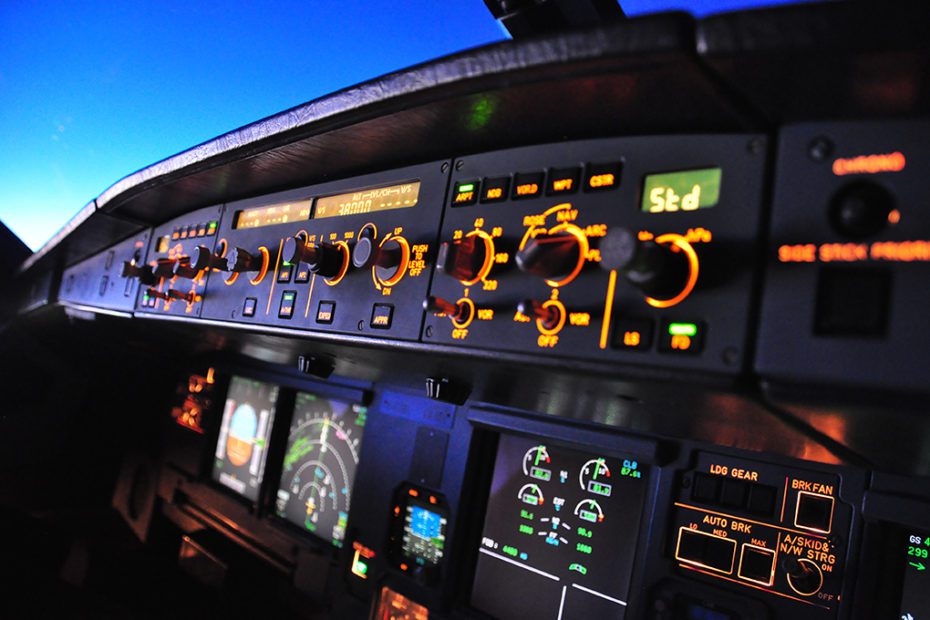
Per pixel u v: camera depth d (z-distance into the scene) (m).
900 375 0.69
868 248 0.72
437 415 2.20
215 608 2.83
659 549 1.68
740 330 0.79
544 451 2.00
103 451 3.79
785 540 1.52
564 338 0.94
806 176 0.77
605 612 1.80
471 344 1.06
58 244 2.68
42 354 3.60
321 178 1.51
